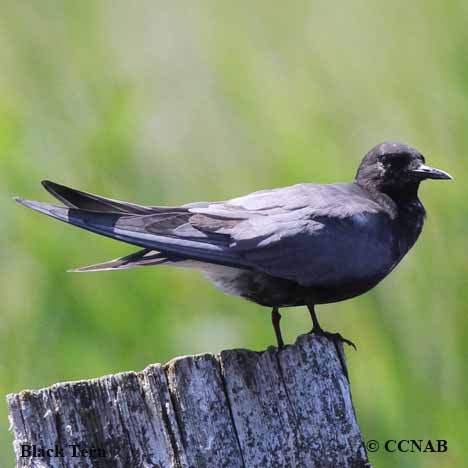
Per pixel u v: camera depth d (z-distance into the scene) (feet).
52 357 39.96
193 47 44.27
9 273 41.19
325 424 22.80
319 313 41.24
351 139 42.86
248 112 43.06
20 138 41.65
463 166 41.55
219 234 28.63
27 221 41.09
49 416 21.42
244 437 22.33
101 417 21.58
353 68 43.98
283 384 22.89
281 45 44.39
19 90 42.32
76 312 40.24
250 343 40.93
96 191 41.24
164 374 22.18
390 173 32.19
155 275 41.01
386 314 40.27
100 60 42.96
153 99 43.86
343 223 29.53
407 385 39.22
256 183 42.19
